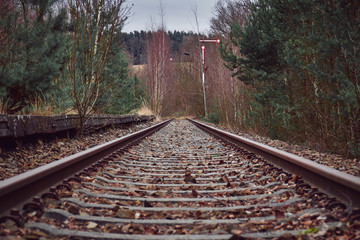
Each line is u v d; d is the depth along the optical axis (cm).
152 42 4388
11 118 637
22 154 661
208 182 514
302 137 1182
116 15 999
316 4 902
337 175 327
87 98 1014
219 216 337
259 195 408
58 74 881
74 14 957
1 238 245
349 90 843
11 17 820
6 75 743
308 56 1026
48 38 852
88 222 306
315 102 1037
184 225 306
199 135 1474
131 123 1969
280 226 296
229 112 2319
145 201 375
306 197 368
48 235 269
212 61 3073
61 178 428
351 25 848
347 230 263
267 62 1230
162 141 1195
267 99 1244
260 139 1121
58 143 838
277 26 1134
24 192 325
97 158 619
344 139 942
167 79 5012
